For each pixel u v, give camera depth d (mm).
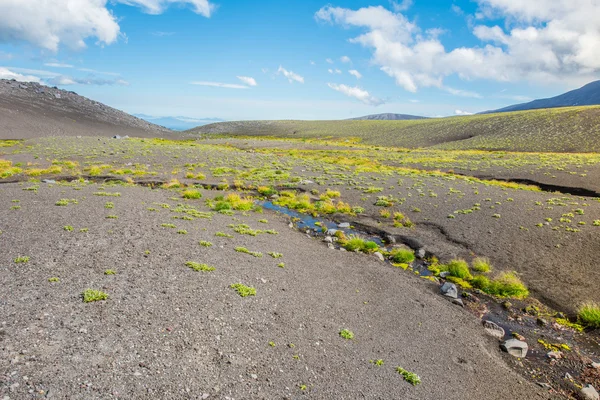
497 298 18234
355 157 85250
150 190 35031
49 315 10445
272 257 19312
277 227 26859
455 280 19938
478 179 50906
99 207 23688
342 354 11688
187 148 79312
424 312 15922
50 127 125188
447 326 14984
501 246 24156
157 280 13930
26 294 11445
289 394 9406
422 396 10305
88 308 11172
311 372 10477
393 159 78812
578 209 30062
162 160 57781
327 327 13172
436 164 68062
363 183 44375
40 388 7633
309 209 33312
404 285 18672
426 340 13609
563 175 49906
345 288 17078
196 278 14680
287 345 11523
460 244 24938
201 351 10273
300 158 74812
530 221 28078
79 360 8797
